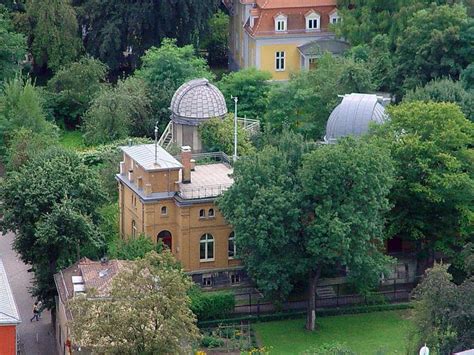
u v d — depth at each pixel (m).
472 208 188.75
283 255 178.12
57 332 175.88
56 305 177.12
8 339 155.50
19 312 184.62
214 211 185.25
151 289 145.62
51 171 179.62
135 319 141.88
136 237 185.62
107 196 182.38
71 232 175.38
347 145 179.25
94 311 144.12
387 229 189.75
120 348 141.88
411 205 189.00
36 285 180.75
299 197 177.25
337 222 173.88
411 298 183.12
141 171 185.38
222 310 180.75
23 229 178.12
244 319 181.00
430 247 190.38
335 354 155.88
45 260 178.12
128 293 144.88
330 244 175.12
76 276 167.75
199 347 172.00
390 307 185.50
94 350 142.25
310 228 175.62
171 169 184.50
